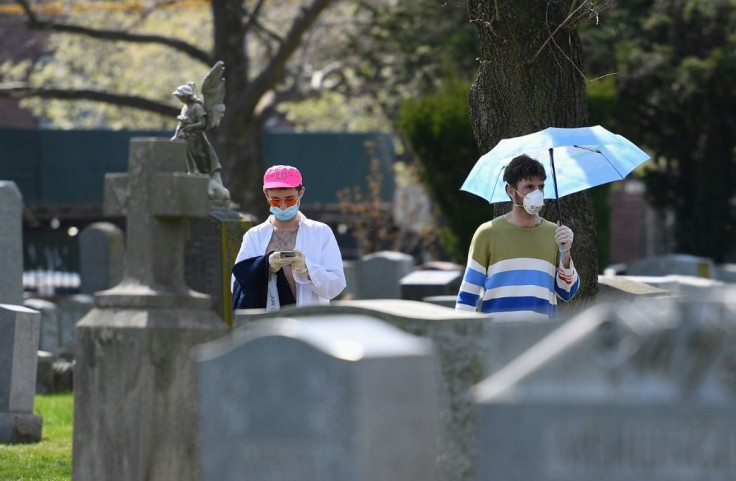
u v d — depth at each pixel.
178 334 7.28
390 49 44.28
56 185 49.56
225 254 16.70
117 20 51.03
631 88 40.50
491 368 6.18
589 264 13.47
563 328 5.19
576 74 13.43
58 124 61.06
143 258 7.44
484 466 4.87
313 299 11.29
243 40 42.00
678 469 4.52
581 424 4.68
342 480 5.45
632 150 12.70
